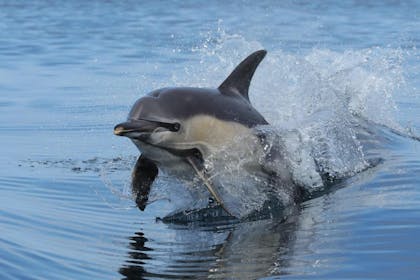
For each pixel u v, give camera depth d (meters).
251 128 26.67
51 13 106.81
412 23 91.38
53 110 46.16
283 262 19.92
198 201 26.64
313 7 113.88
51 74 59.34
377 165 30.61
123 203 26.72
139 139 24.27
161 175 27.05
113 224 24.20
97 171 31.19
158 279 19.00
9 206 25.44
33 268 18.98
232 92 27.20
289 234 22.62
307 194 27.50
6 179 29.56
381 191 26.70
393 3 118.06
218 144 25.92
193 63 62.81
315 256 20.22
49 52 70.88
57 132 40.06
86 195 27.56
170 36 81.19
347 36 80.12
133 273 19.38
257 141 26.67
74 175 30.42
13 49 72.75
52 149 35.84
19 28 89.31
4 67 62.62
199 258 20.67
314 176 28.28
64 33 84.62
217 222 24.73
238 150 26.28
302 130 29.53
